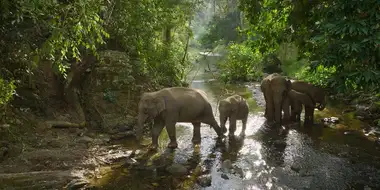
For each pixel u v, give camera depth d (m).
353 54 5.47
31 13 4.86
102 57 9.07
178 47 14.20
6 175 5.10
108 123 8.05
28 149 6.18
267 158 6.52
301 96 9.09
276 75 9.61
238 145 7.30
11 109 6.89
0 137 6.16
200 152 6.85
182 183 5.36
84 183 5.17
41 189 4.94
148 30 10.62
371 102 10.20
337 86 5.95
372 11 5.03
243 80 17.59
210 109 7.53
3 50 6.13
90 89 8.88
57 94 8.17
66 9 5.00
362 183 5.34
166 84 12.38
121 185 5.25
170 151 6.89
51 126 7.23
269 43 8.66
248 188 5.18
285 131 8.38
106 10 9.02
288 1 7.41
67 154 6.16
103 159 6.22
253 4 7.73
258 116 9.96
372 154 6.66
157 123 7.01
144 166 6.00
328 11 5.68
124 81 9.14
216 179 5.54
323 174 5.70
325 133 8.15
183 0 12.80
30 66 6.50
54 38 4.88
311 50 7.74
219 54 29.91
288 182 5.39
